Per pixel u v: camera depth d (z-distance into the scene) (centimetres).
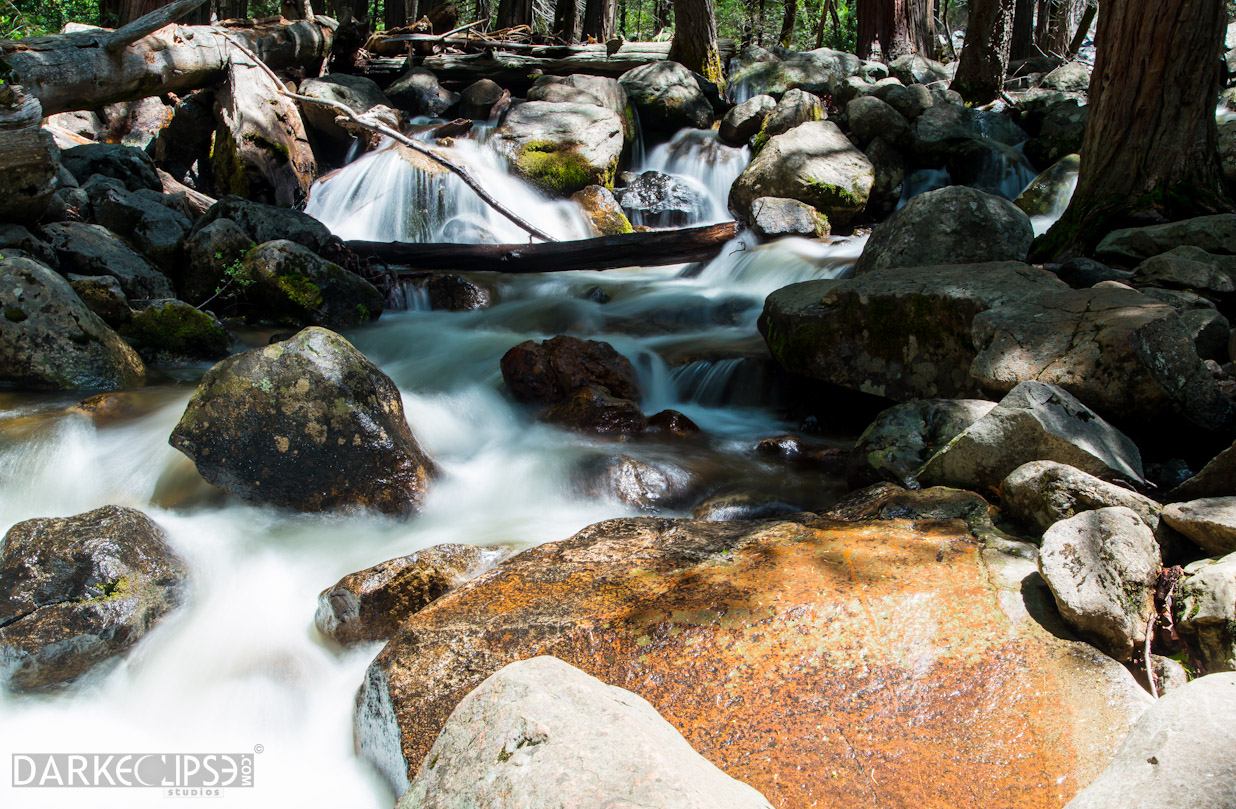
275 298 751
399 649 308
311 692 348
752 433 583
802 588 312
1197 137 652
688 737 259
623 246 923
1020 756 245
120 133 1195
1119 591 285
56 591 355
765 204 987
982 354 461
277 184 1052
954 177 1151
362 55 1413
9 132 640
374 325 775
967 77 1419
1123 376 415
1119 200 659
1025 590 306
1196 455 429
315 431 448
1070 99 1212
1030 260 688
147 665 357
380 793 292
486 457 529
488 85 1352
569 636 300
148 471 482
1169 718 198
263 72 1116
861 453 461
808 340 580
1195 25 630
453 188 1123
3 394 569
